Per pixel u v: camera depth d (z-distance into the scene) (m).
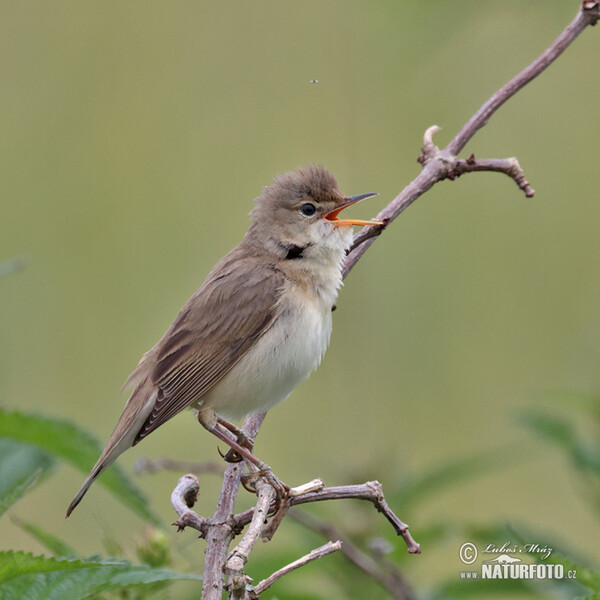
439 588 7.34
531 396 11.93
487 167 7.66
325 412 11.62
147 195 13.30
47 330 12.59
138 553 6.69
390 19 10.18
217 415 7.77
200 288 8.10
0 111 13.40
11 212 13.09
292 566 5.01
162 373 7.59
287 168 13.03
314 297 7.98
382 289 12.28
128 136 13.45
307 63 13.02
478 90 13.13
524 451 9.97
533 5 10.18
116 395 12.43
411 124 12.82
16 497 5.71
